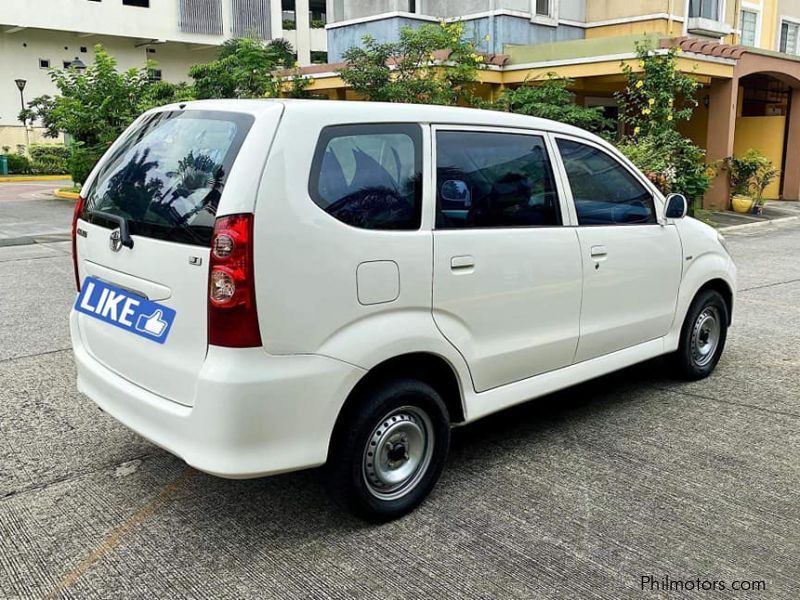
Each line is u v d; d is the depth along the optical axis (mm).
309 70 15828
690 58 13875
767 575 3000
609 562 3086
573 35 17375
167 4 36188
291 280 2906
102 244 3473
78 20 33812
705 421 4609
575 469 3941
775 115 19500
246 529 3357
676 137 13273
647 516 3453
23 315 7180
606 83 15969
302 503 3602
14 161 29797
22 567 3066
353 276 3086
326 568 3051
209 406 2854
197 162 3100
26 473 3898
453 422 3730
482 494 3666
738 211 16844
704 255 5125
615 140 14109
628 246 4441
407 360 3412
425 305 3365
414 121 3443
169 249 3025
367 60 12781
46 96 31062
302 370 2965
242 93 15945
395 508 3393
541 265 3883
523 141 3945
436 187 3449
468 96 13242
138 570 3047
